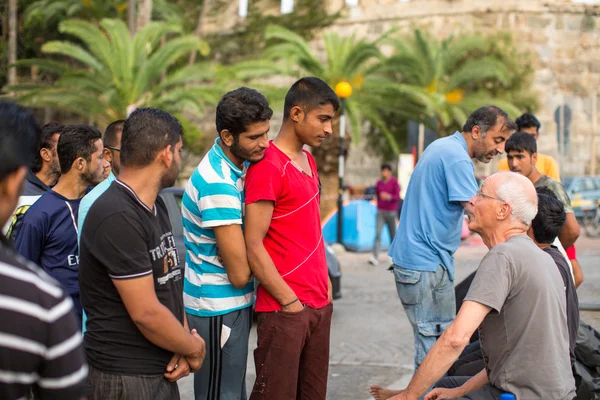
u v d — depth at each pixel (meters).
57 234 3.70
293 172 3.43
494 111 4.27
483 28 25.11
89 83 19.08
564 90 25.27
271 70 20.66
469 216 3.29
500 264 2.88
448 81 23.28
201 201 3.25
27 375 1.66
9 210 1.81
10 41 23.89
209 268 3.37
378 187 13.12
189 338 2.68
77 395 1.74
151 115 2.71
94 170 3.81
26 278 1.66
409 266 4.24
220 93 19.80
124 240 2.51
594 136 25.36
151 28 19.09
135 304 2.52
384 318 8.19
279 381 3.41
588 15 25.19
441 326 4.23
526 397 2.87
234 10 28.64
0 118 1.78
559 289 2.95
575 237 5.23
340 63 20.84
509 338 2.89
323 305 3.59
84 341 2.65
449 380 3.62
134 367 2.60
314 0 27.03
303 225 3.47
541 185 5.27
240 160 3.31
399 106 21.14
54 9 25.34
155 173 2.68
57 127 4.50
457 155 4.17
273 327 3.41
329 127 3.50
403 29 25.89
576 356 3.74
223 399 3.43
